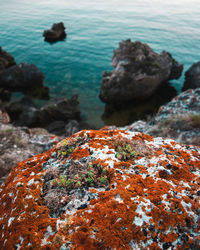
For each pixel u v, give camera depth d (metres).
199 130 9.10
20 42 49.06
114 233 2.34
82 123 22.20
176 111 11.61
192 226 2.53
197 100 11.83
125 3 95.50
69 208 2.69
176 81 31.75
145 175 3.15
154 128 10.33
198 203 2.74
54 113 21.55
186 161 3.62
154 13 74.88
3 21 65.75
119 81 24.77
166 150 3.85
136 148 3.74
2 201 3.09
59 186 3.01
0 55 36.28
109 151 3.60
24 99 24.52
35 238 2.32
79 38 51.00
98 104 27.00
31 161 3.77
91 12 78.12
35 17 71.56
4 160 8.37
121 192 2.75
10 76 29.56
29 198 2.79
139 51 25.58
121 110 25.48
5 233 2.51
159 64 25.81
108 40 49.72
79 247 2.23
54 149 3.90
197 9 83.81
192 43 46.81
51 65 38.72
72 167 3.34
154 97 27.61
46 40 50.06
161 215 2.55
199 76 28.86
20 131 12.06
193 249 2.36
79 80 33.47
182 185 3.05
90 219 2.47
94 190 2.89
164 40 48.72
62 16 72.69
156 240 2.37
